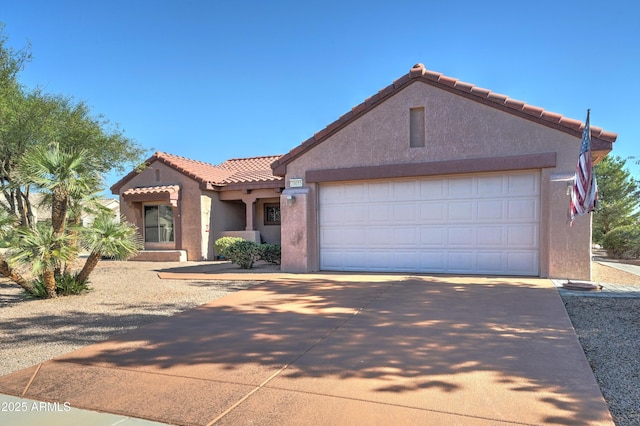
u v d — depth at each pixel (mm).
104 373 4594
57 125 12258
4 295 9531
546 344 5172
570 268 9492
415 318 6512
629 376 4266
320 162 11898
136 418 3592
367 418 3447
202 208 18531
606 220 24219
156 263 17281
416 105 10859
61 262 8672
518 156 9906
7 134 11242
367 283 9711
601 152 9383
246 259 13297
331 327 6156
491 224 10539
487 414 3463
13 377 4547
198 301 8461
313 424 3383
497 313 6688
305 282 10117
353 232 11875
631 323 6184
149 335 6039
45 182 8344
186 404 3797
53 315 7410
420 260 11203
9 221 8930
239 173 21266
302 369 4551
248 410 3650
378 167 11164
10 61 11477
